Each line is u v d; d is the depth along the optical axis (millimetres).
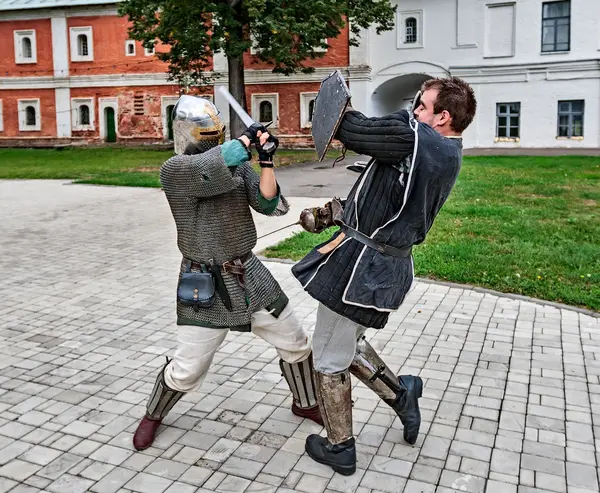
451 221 10492
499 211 11328
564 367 4547
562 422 3730
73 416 3812
